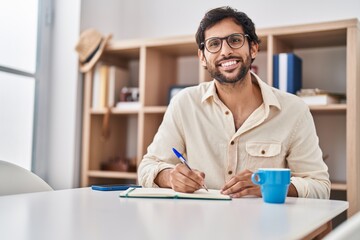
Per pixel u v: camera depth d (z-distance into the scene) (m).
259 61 2.83
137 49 2.88
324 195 1.44
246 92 1.67
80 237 0.69
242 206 1.06
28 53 2.88
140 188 1.37
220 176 1.65
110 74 2.97
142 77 2.77
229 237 0.70
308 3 2.71
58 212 0.94
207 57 1.63
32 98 2.92
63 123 2.97
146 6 3.16
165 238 0.69
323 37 2.47
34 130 2.93
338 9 2.63
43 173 2.97
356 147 2.25
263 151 1.62
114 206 1.03
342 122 2.62
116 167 2.91
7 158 2.74
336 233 0.50
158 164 1.55
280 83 2.43
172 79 3.07
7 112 2.73
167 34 3.08
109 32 3.23
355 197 2.21
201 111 1.72
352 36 2.25
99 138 3.02
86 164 2.91
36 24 2.94
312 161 1.59
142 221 0.84
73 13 2.99
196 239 0.68
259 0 2.83
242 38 1.59
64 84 2.99
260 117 1.64
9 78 2.73
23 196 1.21
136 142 3.19
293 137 1.65
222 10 1.60
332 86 2.66
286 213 0.95
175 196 1.21
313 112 2.52
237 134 1.62
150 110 2.74
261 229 0.77
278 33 2.43
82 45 2.87
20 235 0.71
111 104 2.94
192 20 3.01
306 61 2.73
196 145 1.71
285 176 1.12
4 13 2.69
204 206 1.05
